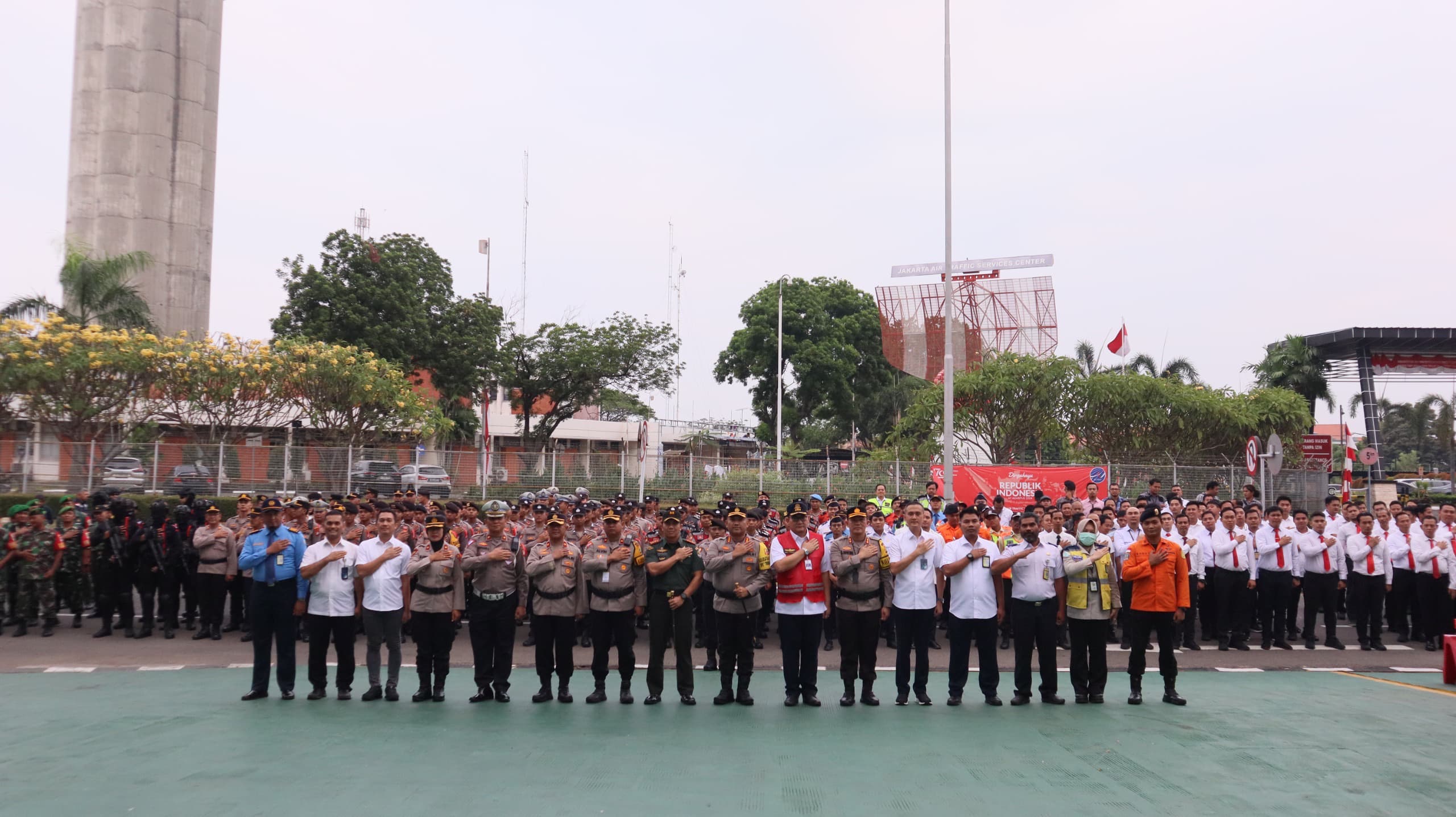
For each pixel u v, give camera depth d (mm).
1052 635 9844
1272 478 23156
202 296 43594
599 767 7156
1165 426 30328
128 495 21688
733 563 9812
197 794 6410
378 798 6332
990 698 9773
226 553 13555
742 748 7816
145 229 41406
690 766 7219
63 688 10352
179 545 13938
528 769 7082
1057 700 9852
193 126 43188
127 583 13898
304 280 38156
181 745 7742
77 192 41625
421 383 41312
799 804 6285
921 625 9773
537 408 53250
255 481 23859
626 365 47156
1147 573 9758
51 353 25609
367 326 38250
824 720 8977
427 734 8195
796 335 57438
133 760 7277
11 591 13969
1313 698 10211
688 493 25219
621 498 16859
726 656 9766
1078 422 30672
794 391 59125
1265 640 13945
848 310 59531
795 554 9633
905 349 37500
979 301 37094
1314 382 41875
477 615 9703
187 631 14484
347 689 9789
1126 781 6922
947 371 19938
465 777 6844
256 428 29688
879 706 9719
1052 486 22281
